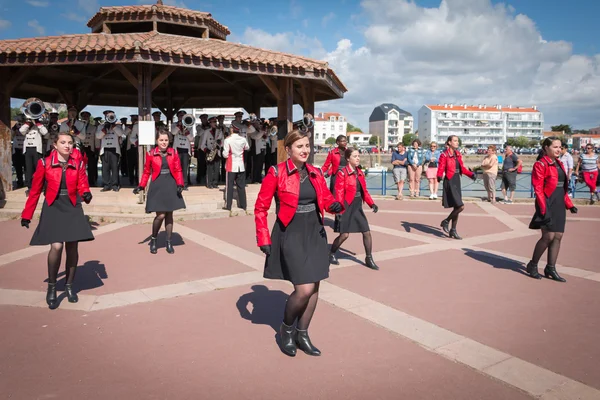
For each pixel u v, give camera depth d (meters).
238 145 10.66
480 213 11.83
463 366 3.49
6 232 8.55
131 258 6.74
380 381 3.26
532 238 8.64
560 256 7.20
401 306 4.82
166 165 6.89
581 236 8.84
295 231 3.56
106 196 11.23
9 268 6.11
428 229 9.49
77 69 14.30
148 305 4.77
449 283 5.69
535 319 4.49
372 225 9.88
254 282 5.62
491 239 8.52
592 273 6.21
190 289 5.32
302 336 3.72
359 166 6.32
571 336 4.08
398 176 14.56
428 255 7.20
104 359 3.56
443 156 8.33
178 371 3.38
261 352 3.72
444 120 145.25
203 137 13.63
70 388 3.12
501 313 4.64
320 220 3.68
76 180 4.63
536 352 3.75
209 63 10.73
